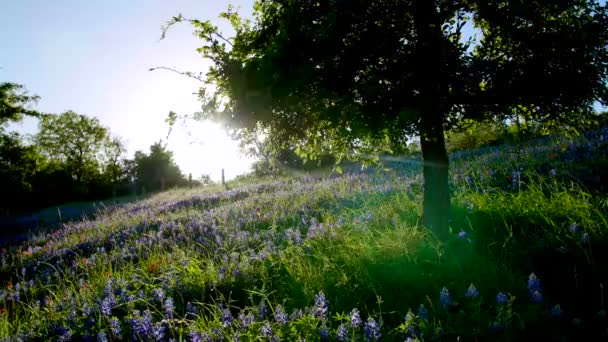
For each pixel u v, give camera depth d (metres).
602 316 3.42
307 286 5.06
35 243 14.91
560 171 7.86
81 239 12.57
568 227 5.02
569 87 4.45
